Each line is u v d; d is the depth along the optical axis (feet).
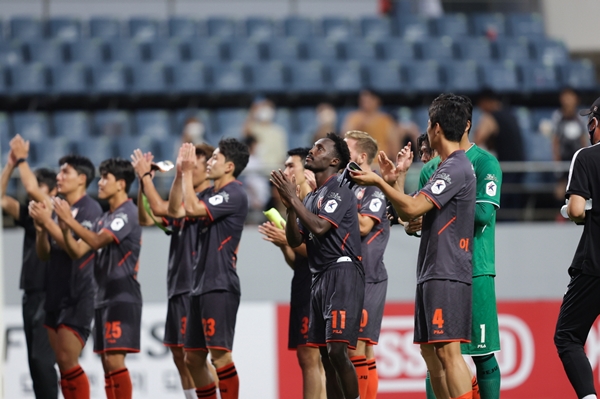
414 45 151.84
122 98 132.05
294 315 62.95
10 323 86.38
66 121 128.98
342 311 52.90
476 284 52.70
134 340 65.82
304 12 161.89
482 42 153.89
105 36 151.23
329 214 52.95
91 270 68.39
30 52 143.13
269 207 96.53
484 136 99.96
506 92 134.72
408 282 89.97
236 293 62.34
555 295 91.66
